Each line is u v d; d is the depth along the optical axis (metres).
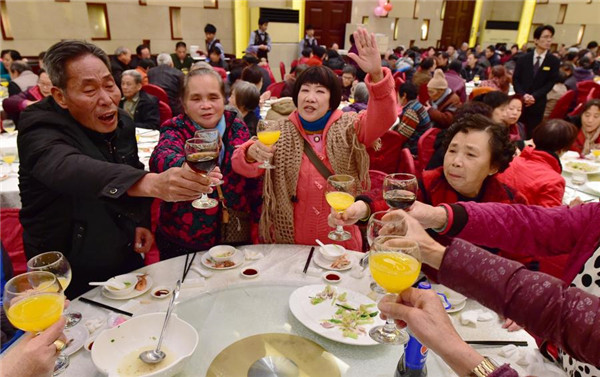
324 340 1.10
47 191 1.39
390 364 1.02
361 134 1.81
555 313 0.73
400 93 4.26
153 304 1.24
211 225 1.81
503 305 0.79
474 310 1.23
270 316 1.19
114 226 1.51
